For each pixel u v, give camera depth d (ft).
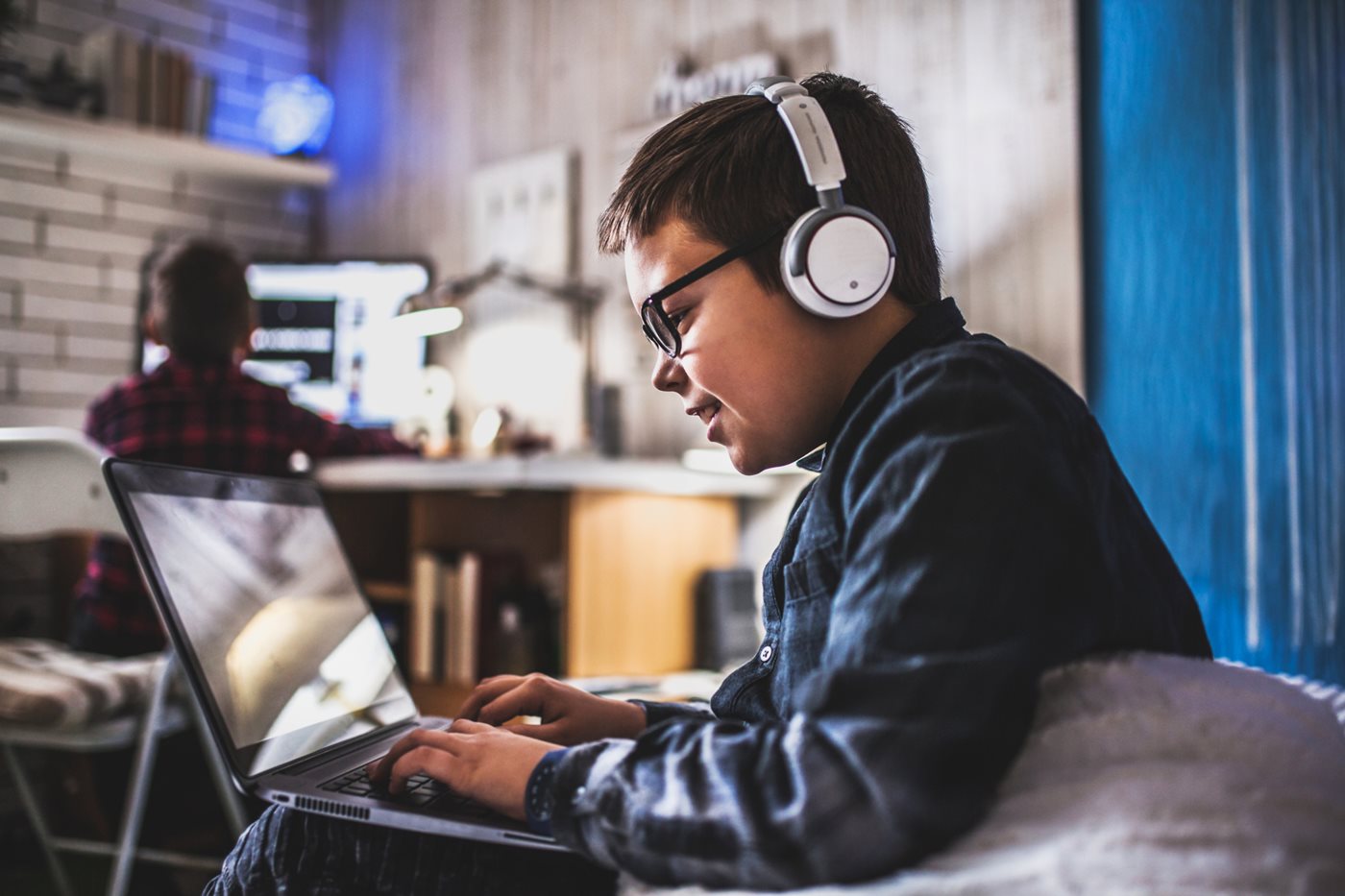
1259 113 6.88
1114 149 7.65
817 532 2.48
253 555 3.43
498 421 10.55
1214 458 7.02
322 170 12.74
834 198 2.53
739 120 2.73
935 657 1.91
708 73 10.05
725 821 1.96
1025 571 1.98
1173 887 1.86
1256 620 6.77
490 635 9.02
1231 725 2.11
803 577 2.52
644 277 2.73
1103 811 1.98
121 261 11.68
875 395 2.40
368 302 11.19
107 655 7.54
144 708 6.55
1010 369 2.26
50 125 10.48
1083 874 1.90
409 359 11.09
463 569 9.07
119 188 11.68
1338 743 2.31
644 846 2.06
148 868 8.32
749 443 2.70
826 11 9.32
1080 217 7.81
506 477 8.21
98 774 8.63
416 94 12.80
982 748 1.87
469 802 2.55
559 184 11.14
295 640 3.39
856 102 2.87
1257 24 6.89
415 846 2.57
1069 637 2.06
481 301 11.82
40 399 11.05
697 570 9.23
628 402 10.55
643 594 8.74
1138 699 2.13
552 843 2.28
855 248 2.52
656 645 8.81
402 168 12.87
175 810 8.77
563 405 10.89
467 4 12.35
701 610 9.04
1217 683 2.24
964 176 8.43
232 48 12.77
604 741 2.34
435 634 9.23
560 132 11.38
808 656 2.46
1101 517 2.31
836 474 2.45
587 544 8.35
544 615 9.25
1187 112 7.24
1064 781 2.05
